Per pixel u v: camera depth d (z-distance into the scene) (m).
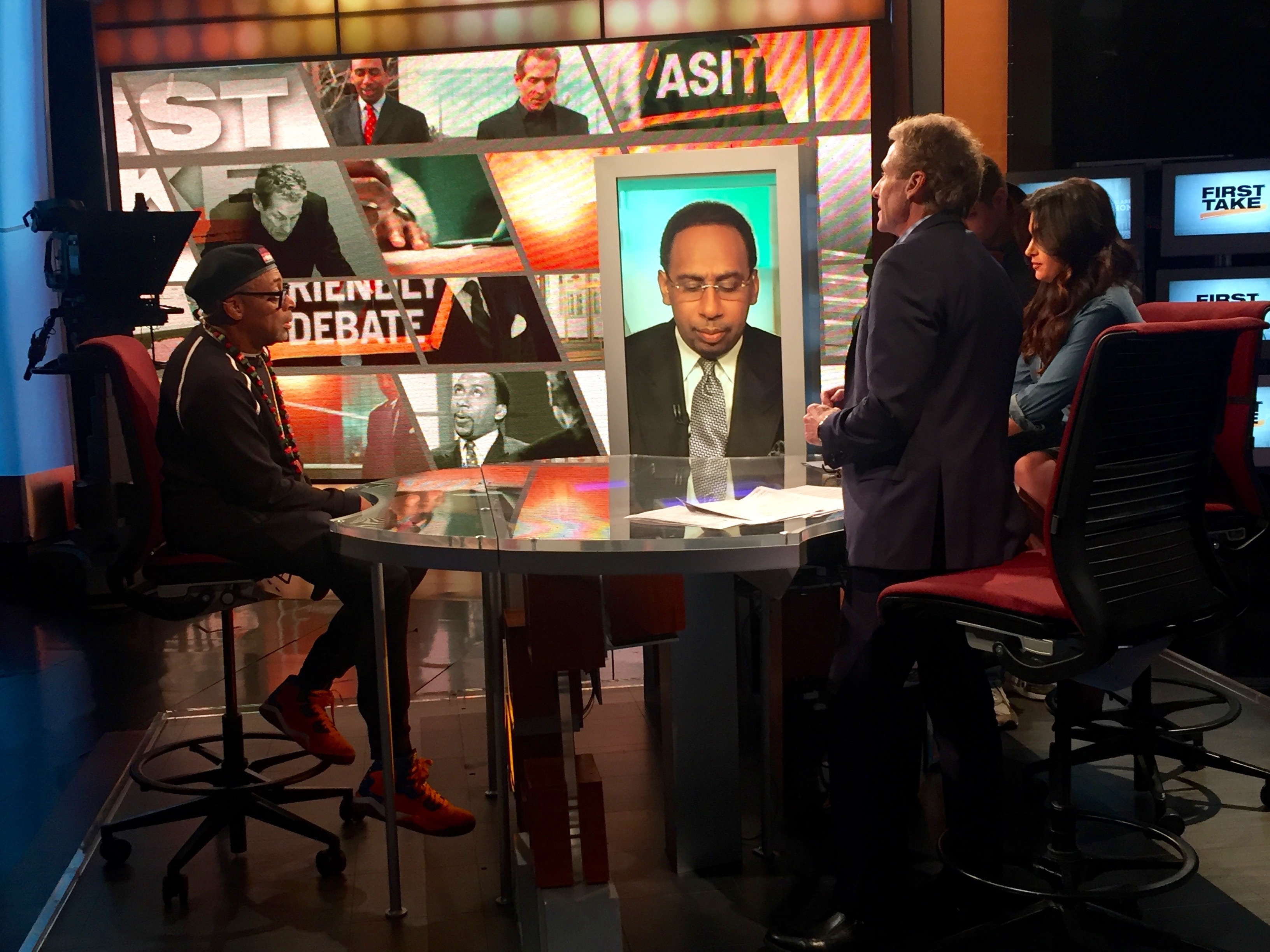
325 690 2.77
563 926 1.98
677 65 5.69
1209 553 2.10
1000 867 2.25
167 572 2.65
